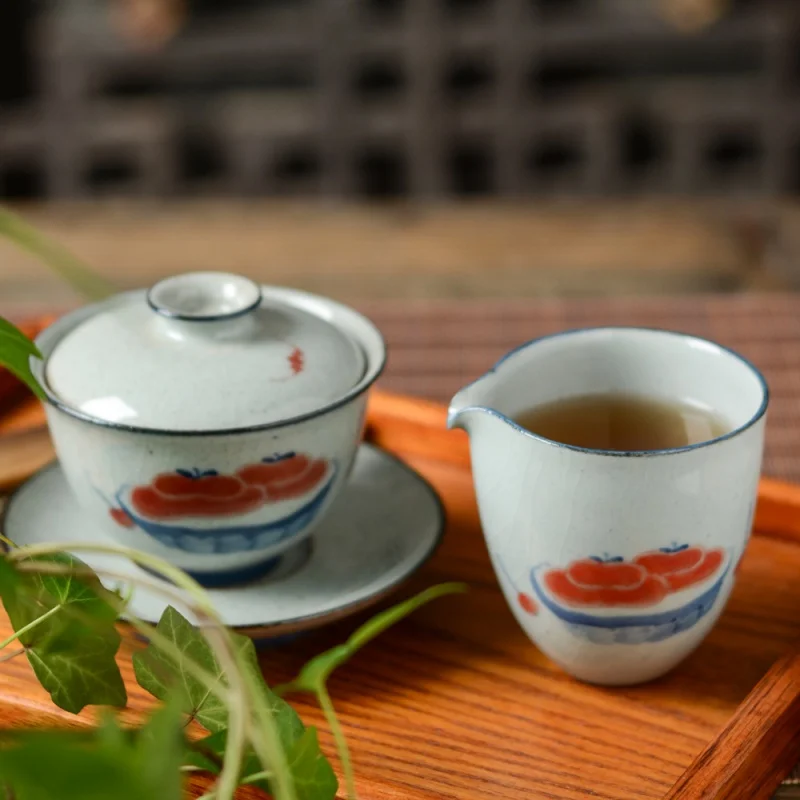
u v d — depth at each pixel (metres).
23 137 1.70
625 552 0.58
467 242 1.10
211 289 0.62
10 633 0.62
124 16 1.65
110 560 0.63
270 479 0.60
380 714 0.60
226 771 0.48
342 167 1.68
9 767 0.45
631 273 1.02
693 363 0.62
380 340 0.64
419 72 1.62
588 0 1.64
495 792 0.57
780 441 0.75
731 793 0.56
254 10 1.70
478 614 0.64
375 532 0.65
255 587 0.63
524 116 1.63
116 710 0.59
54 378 0.61
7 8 1.77
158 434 0.59
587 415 0.63
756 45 1.59
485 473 0.59
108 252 1.08
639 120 1.64
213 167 1.78
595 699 0.60
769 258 1.05
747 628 0.63
